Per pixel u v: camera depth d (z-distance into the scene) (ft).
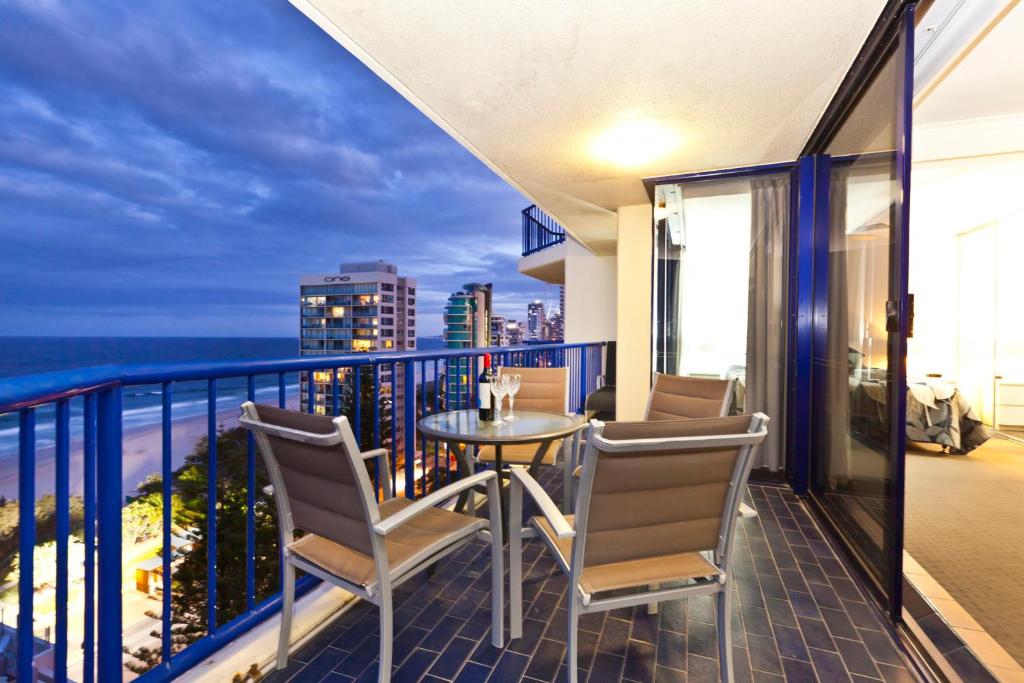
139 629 33.99
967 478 12.62
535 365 15.29
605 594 6.98
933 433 14.98
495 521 5.78
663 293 13.47
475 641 5.98
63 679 3.60
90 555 4.13
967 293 20.22
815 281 11.09
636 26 7.00
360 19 6.88
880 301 7.16
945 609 6.63
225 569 31.68
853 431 8.40
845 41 7.27
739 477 4.61
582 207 17.40
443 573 7.64
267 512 31.53
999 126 12.70
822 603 6.83
